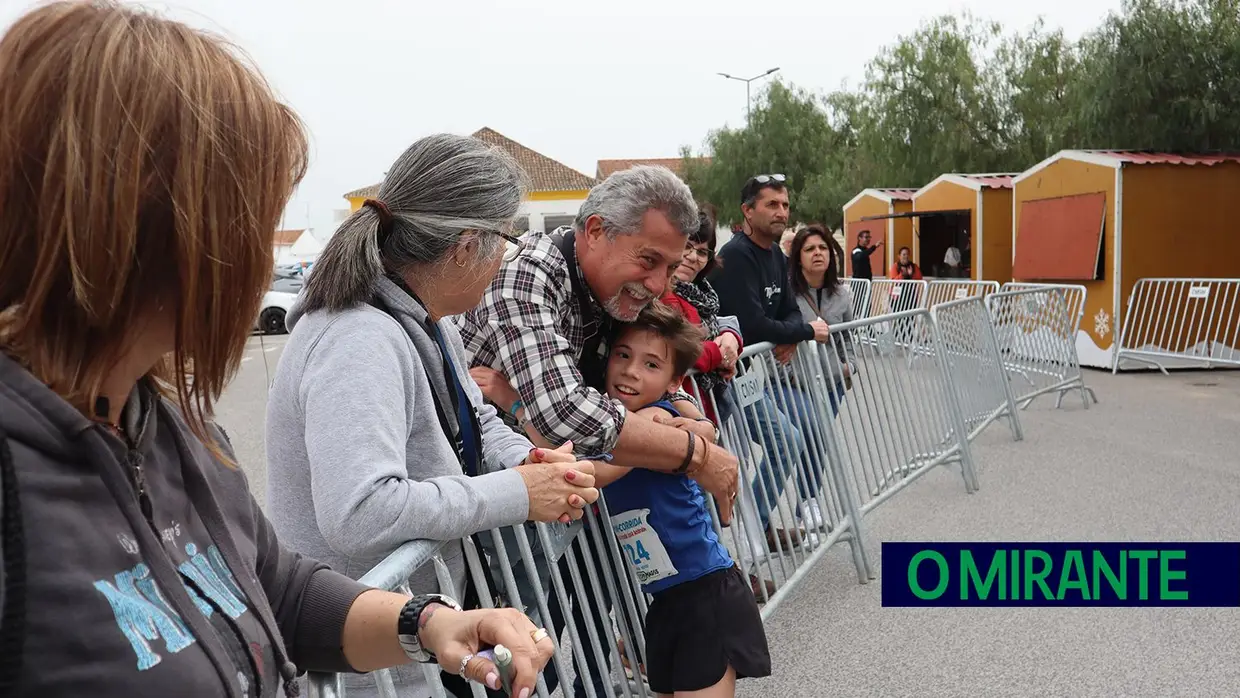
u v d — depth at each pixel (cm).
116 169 79
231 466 109
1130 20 1516
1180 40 1479
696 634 239
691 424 255
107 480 79
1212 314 1066
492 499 166
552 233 246
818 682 339
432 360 176
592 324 246
